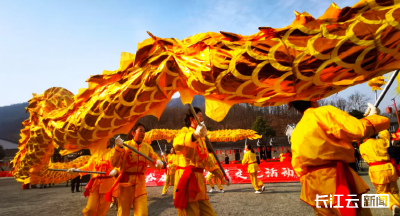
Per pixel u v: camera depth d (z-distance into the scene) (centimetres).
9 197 857
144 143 387
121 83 246
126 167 350
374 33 161
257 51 178
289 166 1023
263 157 2258
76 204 659
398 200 382
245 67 183
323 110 193
